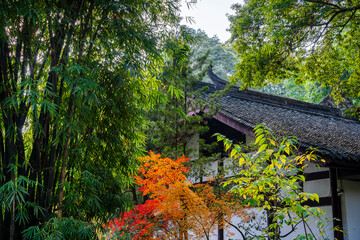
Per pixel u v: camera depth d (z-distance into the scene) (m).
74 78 3.15
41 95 3.54
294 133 6.75
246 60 7.41
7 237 3.09
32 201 3.24
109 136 3.85
